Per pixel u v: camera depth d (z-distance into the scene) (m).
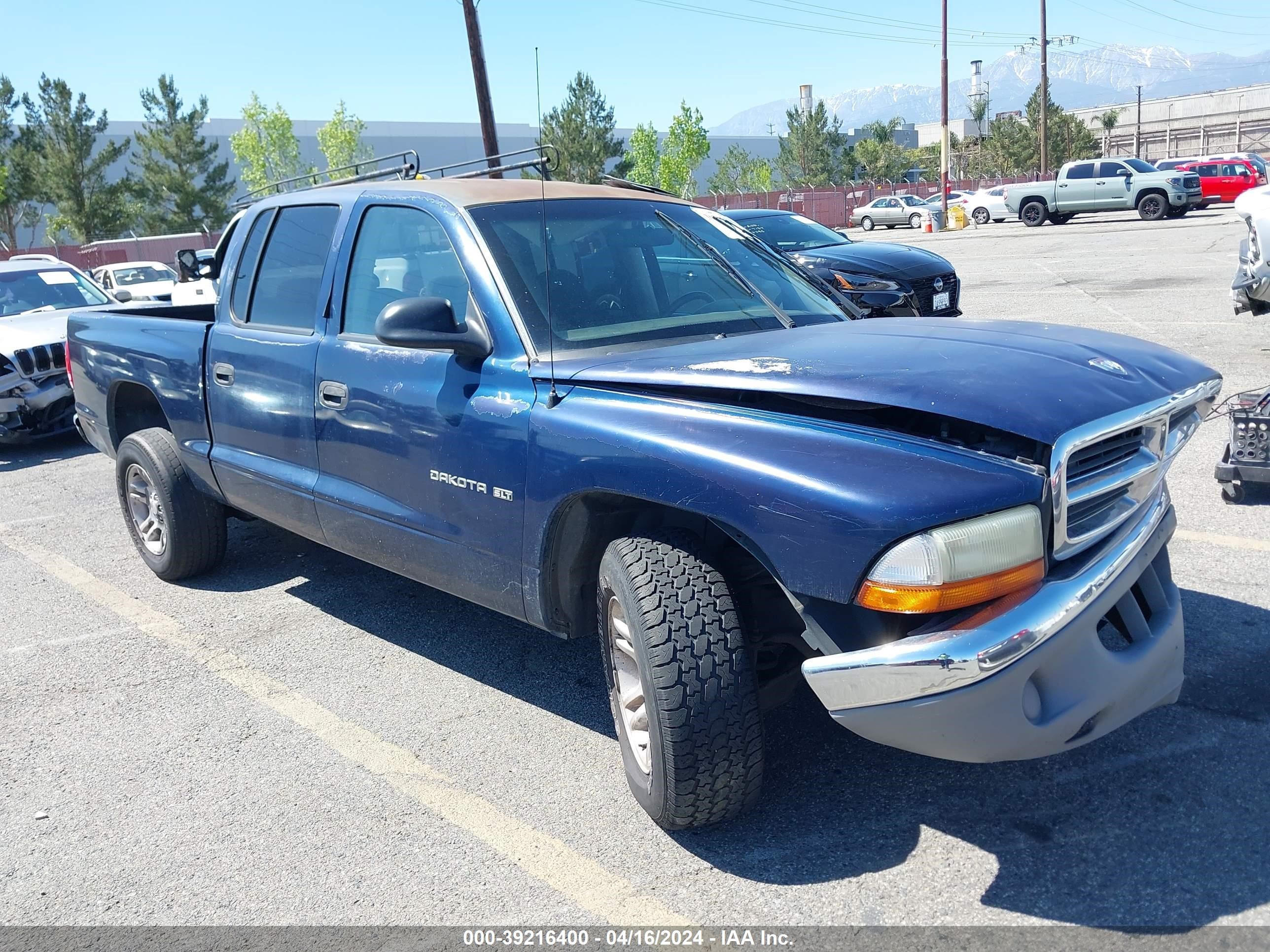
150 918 2.71
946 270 10.80
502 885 2.75
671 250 3.82
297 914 2.69
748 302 3.72
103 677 4.25
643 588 2.71
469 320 3.38
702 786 2.68
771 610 3.04
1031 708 2.44
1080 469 2.56
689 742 2.64
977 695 2.31
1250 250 7.55
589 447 2.89
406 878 2.81
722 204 57.03
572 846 2.89
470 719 3.71
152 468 5.06
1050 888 2.55
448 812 3.12
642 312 3.50
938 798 2.97
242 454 4.56
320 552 5.75
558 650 4.27
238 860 2.95
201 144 51.84
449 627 4.58
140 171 66.44
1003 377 2.63
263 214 4.59
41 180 48.41
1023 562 2.38
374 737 3.61
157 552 5.32
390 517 3.69
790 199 53.81
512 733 3.58
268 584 5.27
